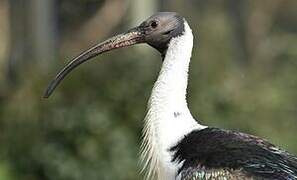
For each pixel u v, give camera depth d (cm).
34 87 1781
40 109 1759
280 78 2223
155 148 1078
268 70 2483
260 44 3089
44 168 1727
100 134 1730
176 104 1086
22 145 1747
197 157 1026
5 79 2198
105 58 1802
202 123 1800
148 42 1126
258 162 995
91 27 2725
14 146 1753
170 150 1059
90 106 1745
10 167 1739
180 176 1033
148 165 1166
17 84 1873
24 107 1770
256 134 1900
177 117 1080
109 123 1734
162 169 1059
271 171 984
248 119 1892
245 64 2933
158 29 1113
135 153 1722
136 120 1742
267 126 1952
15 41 2250
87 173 1709
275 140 1945
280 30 3291
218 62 2039
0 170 1720
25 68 1900
